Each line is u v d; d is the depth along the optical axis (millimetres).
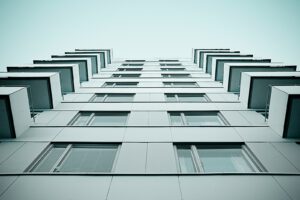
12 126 9312
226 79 16438
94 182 6812
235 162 8609
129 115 12008
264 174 7094
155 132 9984
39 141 9219
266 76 12117
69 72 15906
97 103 13727
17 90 9711
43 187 6602
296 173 7137
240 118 11406
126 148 8703
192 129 10258
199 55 27906
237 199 6152
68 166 8258
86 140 9297
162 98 14750
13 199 6156
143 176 7094
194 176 7066
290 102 8945
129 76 23297
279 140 9195
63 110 12664
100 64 26125
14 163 7738
